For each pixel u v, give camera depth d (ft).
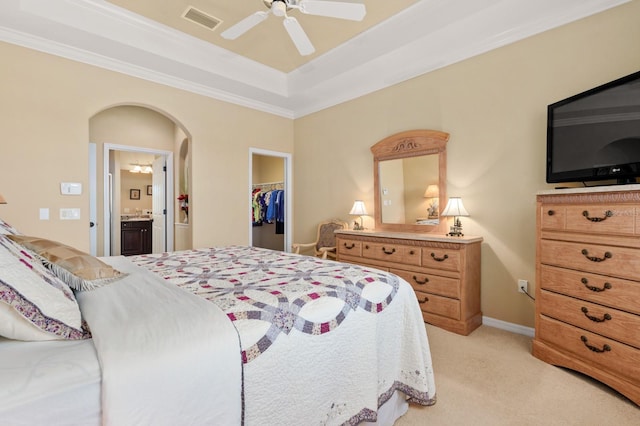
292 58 11.92
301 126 15.60
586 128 6.75
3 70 8.54
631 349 5.37
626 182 6.23
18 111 8.77
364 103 12.73
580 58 7.66
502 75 8.96
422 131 10.67
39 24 8.32
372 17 9.20
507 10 8.29
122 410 2.35
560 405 5.42
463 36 9.32
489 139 9.23
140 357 2.58
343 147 13.60
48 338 2.78
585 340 6.09
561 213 6.57
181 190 16.15
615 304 5.61
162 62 10.48
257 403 3.17
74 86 9.65
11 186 8.69
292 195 16.14
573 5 7.64
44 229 9.16
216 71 11.41
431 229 10.47
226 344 3.04
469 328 8.62
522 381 6.17
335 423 3.93
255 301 3.87
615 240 5.62
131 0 8.54
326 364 3.87
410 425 4.92
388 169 11.73
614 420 5.05
